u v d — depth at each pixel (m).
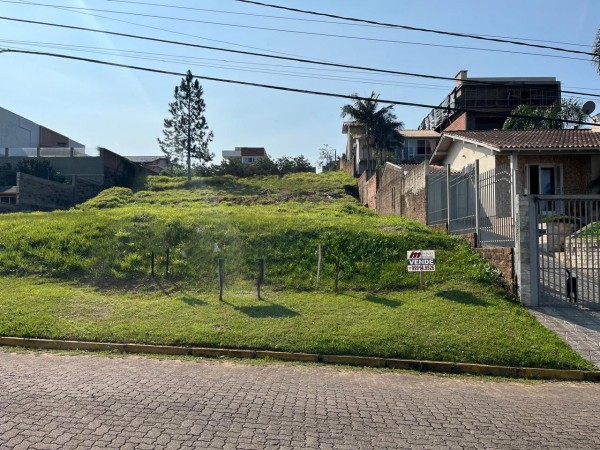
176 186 38.72
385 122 44.69
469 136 21.69
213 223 16.52
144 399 5.86
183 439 4.74
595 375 7.98
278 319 9.73
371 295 11.34
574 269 11.57
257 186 39.44
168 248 13.99
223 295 11.47
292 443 4.77
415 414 5.79
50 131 56.75
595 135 20.53
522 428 5.46
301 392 6.48
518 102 43.41
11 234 15.41
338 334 8.92
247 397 6.12
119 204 29.83
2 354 8.26
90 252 14.17
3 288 11.92
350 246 14.11
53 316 9.87
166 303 10.84
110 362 7.82
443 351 8.42
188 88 46.62
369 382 7.21
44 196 31.19
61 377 6.76
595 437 5.25
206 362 8.03
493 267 12.13
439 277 12.10
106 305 10.69
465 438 5.09
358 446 4.77
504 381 7.73
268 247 14.41
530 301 10.80
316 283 12.16
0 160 36.56
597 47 17.17
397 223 17.23
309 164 50.28
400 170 23.59
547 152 18.73
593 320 10.07
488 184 12.84
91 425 5.00
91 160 37.16
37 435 4.71
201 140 47.31
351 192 38.84
